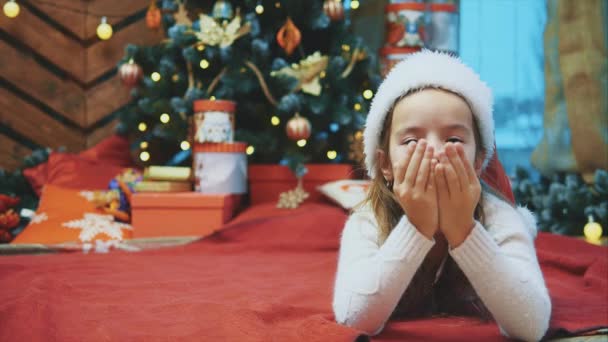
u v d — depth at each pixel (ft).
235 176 9.43
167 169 9.23
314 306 4.44
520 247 3.56
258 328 3.61
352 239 3.77
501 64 11.34
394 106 3.64
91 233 8.50
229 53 9.67
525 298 3.27
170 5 10.82
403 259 3.35
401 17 10.93
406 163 3.28
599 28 9.64
